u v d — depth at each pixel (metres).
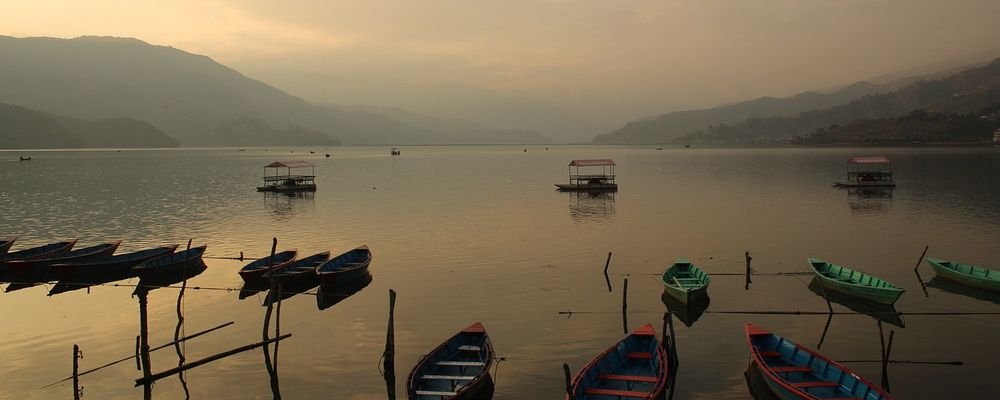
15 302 32.12
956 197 73.31
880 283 30.58
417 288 33.47
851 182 91.94
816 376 20.08
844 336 25.64
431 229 53.09
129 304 31.58
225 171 133.38
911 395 20.14
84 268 36.50
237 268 39.09
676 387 20.83
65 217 60.91
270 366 23.19
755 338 22.52
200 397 20.88
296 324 27.89
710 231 51.62
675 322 27.52
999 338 25.23
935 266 35.59
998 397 19.86
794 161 172.25
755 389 20.58
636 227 53.88
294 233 51.31
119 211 65.38
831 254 41.78
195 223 57.03
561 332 26.30
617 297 31.50
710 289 33.09
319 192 86.12
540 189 91.12
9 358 24.42
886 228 52.16
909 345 24.53
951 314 28.44
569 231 51.88
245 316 29.25
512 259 40.62
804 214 61.41
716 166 151.00
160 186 94.94
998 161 149.25
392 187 94.56
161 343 25.81
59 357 24.50
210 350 24.95
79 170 133.25
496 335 25.97
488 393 20.53
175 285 35.09
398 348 24.70
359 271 34.69
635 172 130.75
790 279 35.03
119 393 21.22
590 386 19.56
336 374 22.42
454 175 124.38
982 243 44.91
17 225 56.06
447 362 21.20
